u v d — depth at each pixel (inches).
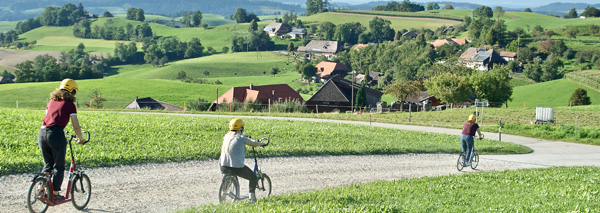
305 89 6530.5
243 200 402.6
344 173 637.3
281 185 530.3
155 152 654.5
